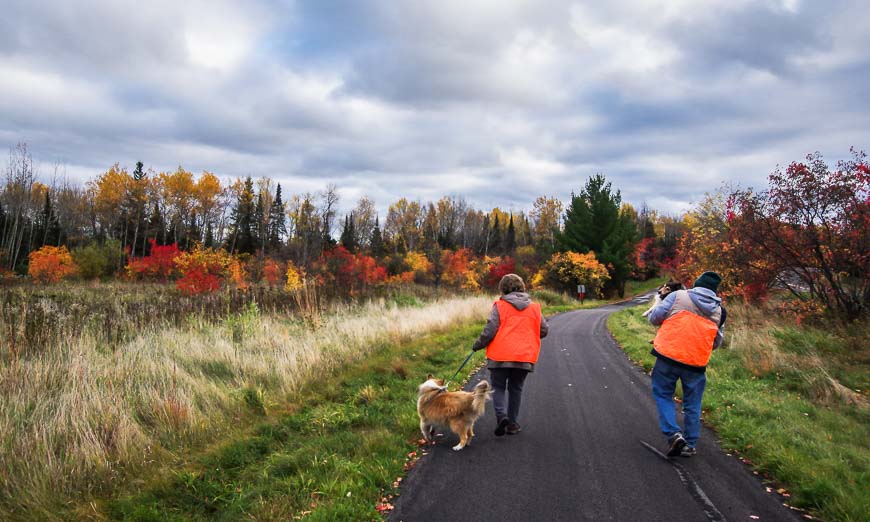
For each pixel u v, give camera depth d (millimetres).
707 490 4156
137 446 4945
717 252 14703
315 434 5664
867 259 10727
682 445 4711
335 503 3875
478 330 14703
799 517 3697
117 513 3982
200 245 30047
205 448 5242
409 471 4652
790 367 8641
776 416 6078
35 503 3963
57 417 5094
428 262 37625
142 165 65875
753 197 12531
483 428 5961
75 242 57969
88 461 4488
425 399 5480
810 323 11523
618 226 51406
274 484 4344
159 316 11375
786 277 12867
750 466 4691
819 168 11219
